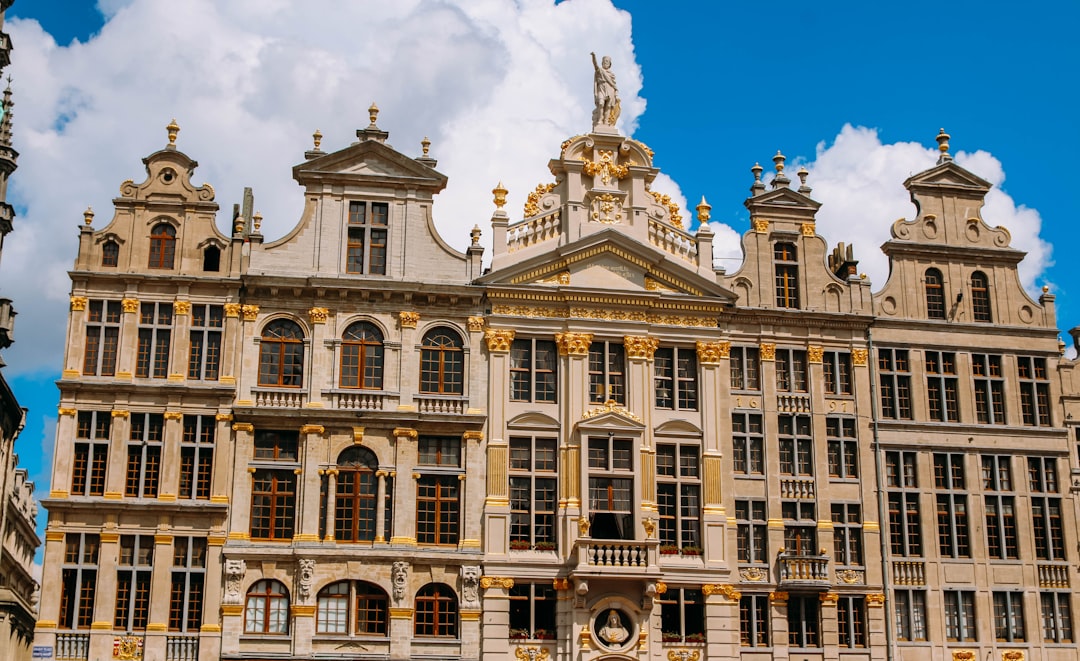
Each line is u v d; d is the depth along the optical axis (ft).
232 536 154.30
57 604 149.89
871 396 173.17
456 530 159.22
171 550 153.58
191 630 151.23
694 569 161.48
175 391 158.10
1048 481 175.73
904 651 164.45
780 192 178.91
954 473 173.37
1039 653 167.53
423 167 169.99
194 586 153.07
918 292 178.91
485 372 164.66
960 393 175.94
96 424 156.97
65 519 152.97
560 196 174.09
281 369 161.79
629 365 167.32
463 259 168.45
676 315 170.50
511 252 169.48
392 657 152.46
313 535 155.33
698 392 168.96
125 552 153.38
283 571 154.40
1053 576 171.22
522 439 163.53
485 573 156.97
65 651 148.87
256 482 157.58
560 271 169.27
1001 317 180.34
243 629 151.53
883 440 171.94
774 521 166.09
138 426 157.69
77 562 151.94
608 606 157.38
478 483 160.45
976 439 174.50
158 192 165.78
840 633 164.04
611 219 173.27
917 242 180.14
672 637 158.92
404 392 161.89
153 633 150.30
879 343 175.22
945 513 171.32
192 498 155.22
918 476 171.63
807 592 164.14
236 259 164.04
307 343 162.71
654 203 177.99
